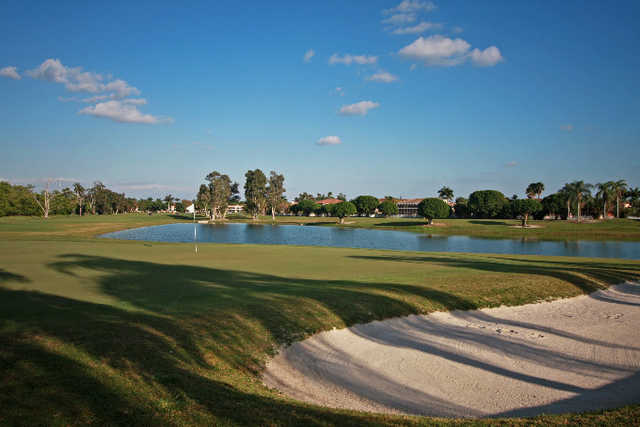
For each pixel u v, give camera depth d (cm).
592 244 6944
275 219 15250
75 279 1512
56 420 518
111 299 1181
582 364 978
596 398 796
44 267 1803
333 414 605
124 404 577
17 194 12706
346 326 1127
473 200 12962
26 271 1684
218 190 14200
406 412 724
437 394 801
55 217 12588
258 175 14525
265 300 1220
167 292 1309
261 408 612
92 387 616
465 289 1565
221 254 2623
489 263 2428
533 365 966
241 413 584
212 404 609
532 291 1641
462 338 1141
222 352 853
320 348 988
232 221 13912
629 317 1421
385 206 14875
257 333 977
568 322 1345
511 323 1313
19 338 779
